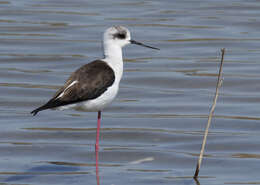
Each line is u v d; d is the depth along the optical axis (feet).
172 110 52.11
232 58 65.98
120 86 58.65
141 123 49.01
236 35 73.36
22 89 56.95
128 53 68.49
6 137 45.50
